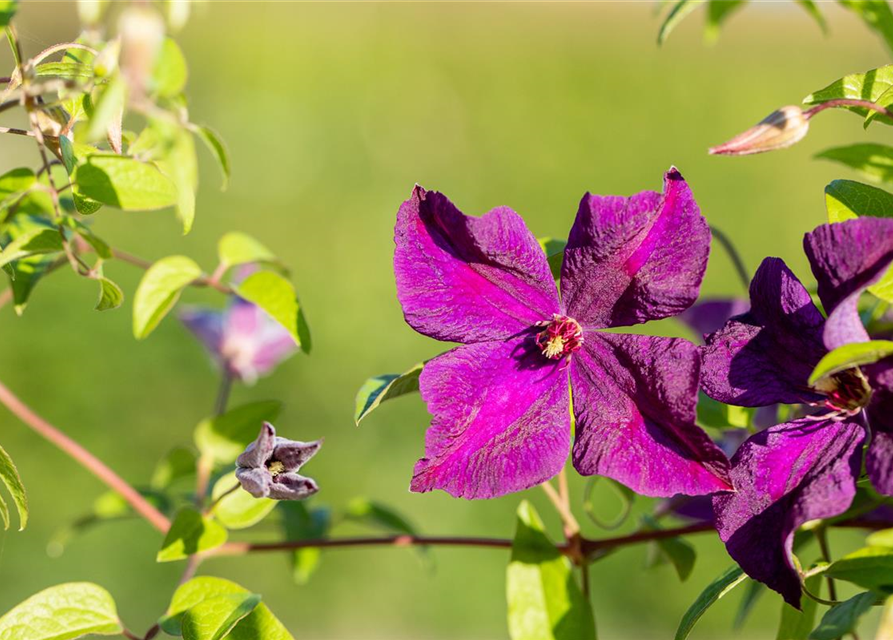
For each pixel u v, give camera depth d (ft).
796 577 2.69
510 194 14.03
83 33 2.86
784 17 23.47
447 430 2.78
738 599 7.43
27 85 2.83
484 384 2.81
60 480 7.93
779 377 2.77
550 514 7.76
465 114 16.74
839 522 2.99
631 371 2.79
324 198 13.15
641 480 2.75
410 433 8.85
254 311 4.00
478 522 7.97
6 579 7.06
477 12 24.11
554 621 3.01
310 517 3.51
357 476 8.36
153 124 2.66
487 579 7.77
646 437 2.77
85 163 2.85
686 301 2.79
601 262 2.81
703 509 3.23
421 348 10.21
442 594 7.68
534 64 19.61
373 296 11.03
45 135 2.89
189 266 3.18
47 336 9.20
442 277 2.83
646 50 21.11
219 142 2.87
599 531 7.49
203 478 3.38
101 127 2.60
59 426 8.43
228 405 9.00
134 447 8.38
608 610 7.43
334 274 11.41
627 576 7.55
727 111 17.81
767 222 13.25
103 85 2.85
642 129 16.79
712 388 2.78
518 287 2.84
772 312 2.77
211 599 2.90
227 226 12.03
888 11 3.14
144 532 7.53
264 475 2.84
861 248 2.69
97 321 9.49
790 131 2.77
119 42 2.74
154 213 11.44
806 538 3.01
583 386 2.81
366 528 7.80
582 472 2.77
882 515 3.05
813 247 2.71
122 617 6.88
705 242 2.78
